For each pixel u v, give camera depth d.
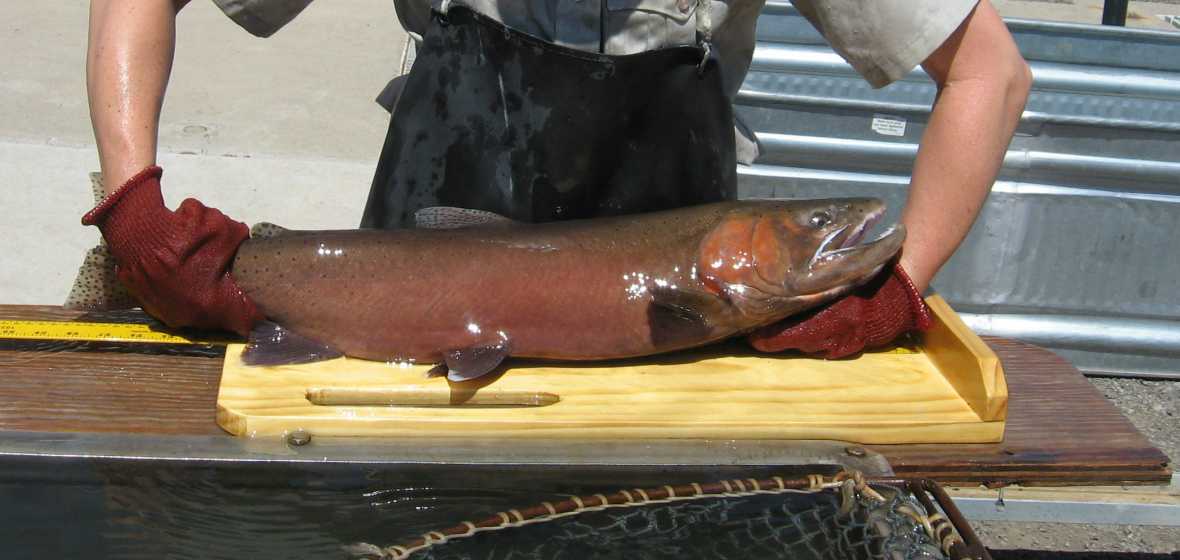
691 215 2.18
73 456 1.80
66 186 5.13
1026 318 4.15
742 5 2.38
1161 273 4.04
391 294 2.10
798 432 1.96
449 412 1.94
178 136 5.60
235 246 2.12
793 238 2.09
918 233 2.15
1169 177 3.86
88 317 2.27
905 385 2.08
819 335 2.13
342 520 1.75
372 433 1.92
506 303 2.09
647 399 2.01
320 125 5.91
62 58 6.68
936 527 1.69
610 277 2.09
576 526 1.74
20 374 2.02
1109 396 4.21
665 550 1.69
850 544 1.70
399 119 2.38
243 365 2.04
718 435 1.95
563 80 2.24
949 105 2.12
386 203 2.43
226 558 1.65
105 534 1.67
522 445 1.90
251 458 1.82
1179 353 4.16
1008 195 3.93
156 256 2.04
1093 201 3.93
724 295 2.07
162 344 2.15
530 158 2.33
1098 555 3.36
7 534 1.65
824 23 2.17
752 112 3.89
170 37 2.13
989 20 2.09
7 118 5.72
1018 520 2.32
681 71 2.27
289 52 7.00
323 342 2.12
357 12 7.98
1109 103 3.79
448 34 2.29
